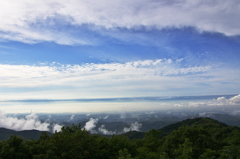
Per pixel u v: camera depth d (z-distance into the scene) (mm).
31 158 24703
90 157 27359
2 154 22203
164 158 25844
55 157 23359
